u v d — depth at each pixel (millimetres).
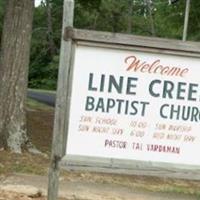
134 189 19844
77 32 10781
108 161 11094
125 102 11102
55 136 10906
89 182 20047
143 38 10945
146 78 11117
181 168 11305
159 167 11250
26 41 24000
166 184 21797
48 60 93312
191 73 11195
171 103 11219
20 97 24109
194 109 11281
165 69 11141
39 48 86500
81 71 10938
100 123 11062
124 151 11148
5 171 20656
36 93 75562
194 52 11086
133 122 11148
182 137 11297
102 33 10844
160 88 11164
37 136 30562
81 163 11016
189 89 11227
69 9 10742
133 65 11047
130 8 97188
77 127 11000
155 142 11219
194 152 11336
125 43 10906
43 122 34969
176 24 51062
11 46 23812
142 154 11195
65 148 10969
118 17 92688
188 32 49500
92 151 11062
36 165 22203
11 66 23875
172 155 11297
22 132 24219
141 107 11148
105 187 19531
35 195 16828
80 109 10992
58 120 10898
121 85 11062
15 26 23781
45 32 84688
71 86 10930
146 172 11211
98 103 11031
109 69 11000
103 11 88500
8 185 17984
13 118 23938
